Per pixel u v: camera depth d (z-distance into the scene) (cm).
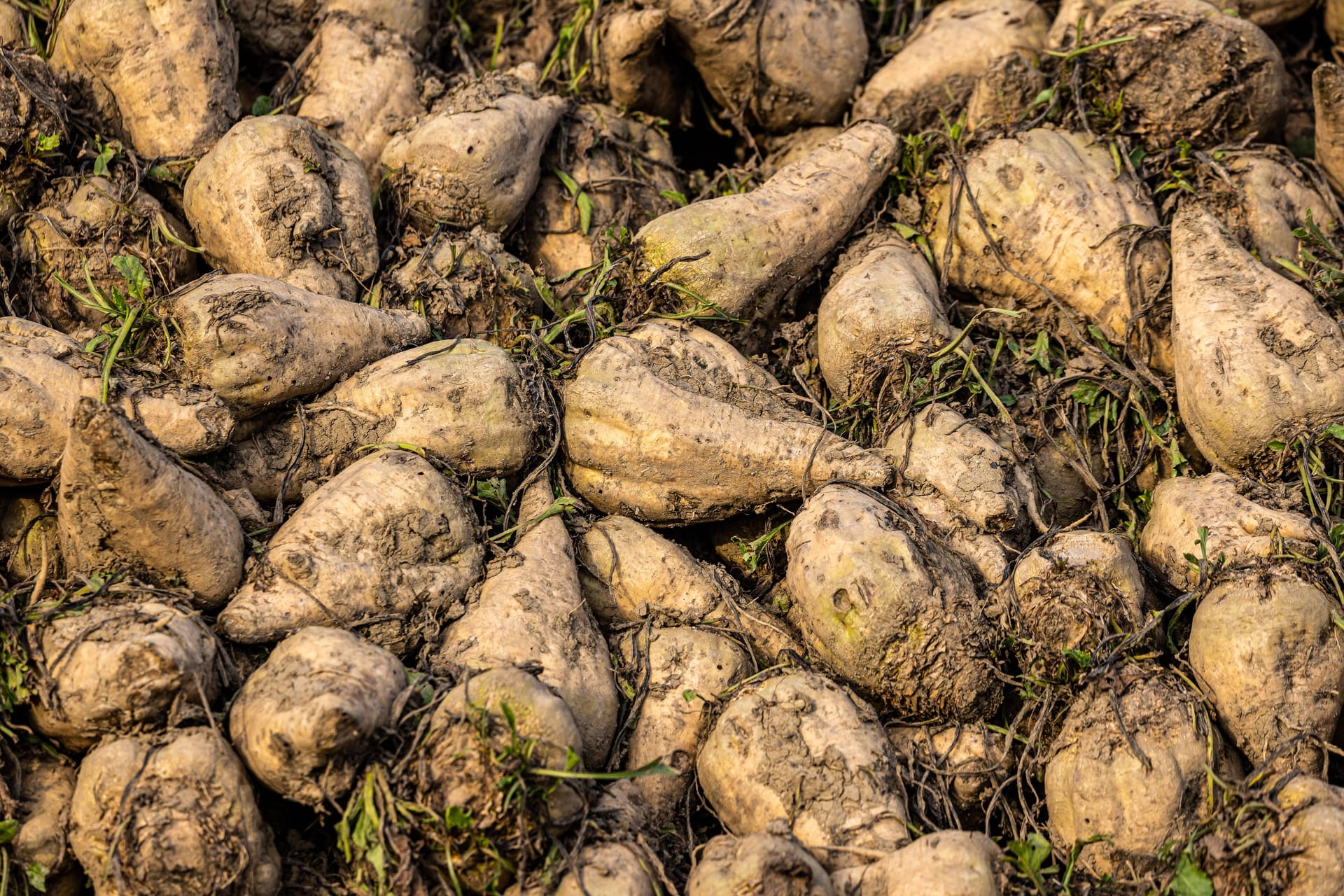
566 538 414
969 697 380
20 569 382
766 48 535
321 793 325
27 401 369
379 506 382
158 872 309
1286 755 358
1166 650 392
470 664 365
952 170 499
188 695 332
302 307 406
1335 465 426
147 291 430
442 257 473
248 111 550
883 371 445
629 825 347
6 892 324
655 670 395
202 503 359
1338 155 502
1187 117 502
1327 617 370
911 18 605
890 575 374
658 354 441
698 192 558
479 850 323
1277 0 565
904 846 346
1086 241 476
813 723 364
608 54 534
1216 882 339
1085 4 545
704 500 430
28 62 448
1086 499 468
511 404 418
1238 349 429
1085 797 357
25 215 443
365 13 538
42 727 338
